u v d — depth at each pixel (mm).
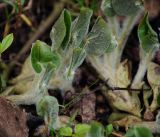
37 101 389
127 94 435
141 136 322
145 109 433
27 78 458
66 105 427
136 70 467
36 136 403
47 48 359
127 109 433
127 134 351
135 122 421
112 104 440
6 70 477
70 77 383
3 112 378
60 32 371
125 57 475
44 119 386
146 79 442
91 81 459
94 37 388
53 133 393
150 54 415
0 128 370
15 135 378
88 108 439
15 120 384
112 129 403
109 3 413
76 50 366
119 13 415
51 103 367
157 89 431
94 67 455
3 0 484
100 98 449
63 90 441
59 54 375
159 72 435
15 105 389
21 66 481
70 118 413
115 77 443
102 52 396
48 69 362
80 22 375
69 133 385
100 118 438
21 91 447
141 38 394
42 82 375
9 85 457
